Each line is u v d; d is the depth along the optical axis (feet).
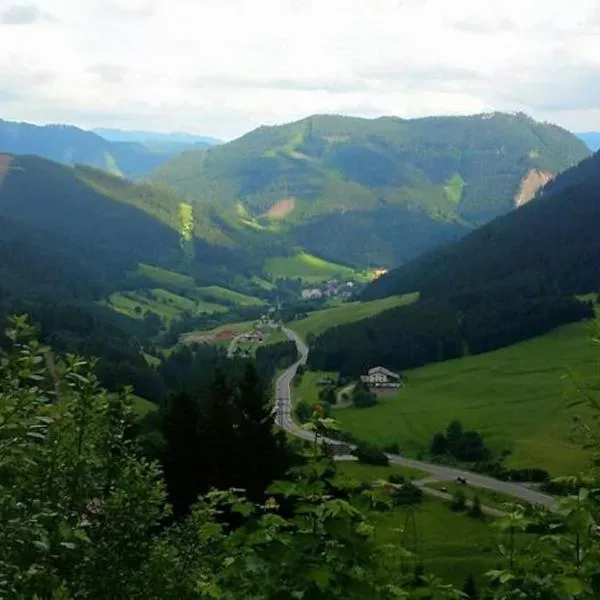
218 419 101.09
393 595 22.29
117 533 33.91
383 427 363.35
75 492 30.96
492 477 277.64
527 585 21.01
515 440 327.67
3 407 23.88
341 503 21.24
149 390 304.50
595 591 19.27
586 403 22.08
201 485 98.07
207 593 23.00
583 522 19.57
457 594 23.77
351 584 20.38
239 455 100.12
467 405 394.32
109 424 34.65
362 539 21.34
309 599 20.11
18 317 27.43
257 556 21.12
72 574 32.22
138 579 34.86
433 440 324.39
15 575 24.29
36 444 27.37
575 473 22.59
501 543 22.61
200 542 38.60
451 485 255.70
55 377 31.53
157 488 36.04
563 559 20.97
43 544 24.13
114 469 35.09
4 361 26.00
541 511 21.97
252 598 21.02
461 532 177.37
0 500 24.29
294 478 22.79
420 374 468.34
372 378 449.48
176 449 98.68
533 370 441.27
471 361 482.69
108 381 285.43
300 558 20.68
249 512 23.79
